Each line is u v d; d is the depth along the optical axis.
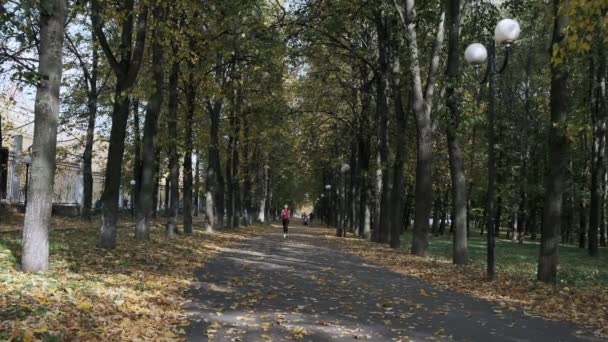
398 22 23.64
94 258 12.52
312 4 23.80
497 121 37.41
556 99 12.98
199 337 7.11
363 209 37.19
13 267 9.82
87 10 14.04
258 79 28.36
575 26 8.49
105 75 25.75
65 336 6.23
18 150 30.03
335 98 35.50
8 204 27.39
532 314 9.62
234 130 33.78
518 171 38.41
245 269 14.70
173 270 12.98
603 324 8.90
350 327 8.07
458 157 18.00
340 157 40.72
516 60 34.66
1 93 17.56
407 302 10.45
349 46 26.80
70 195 34.91
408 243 29.91
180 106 25.53
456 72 17.95
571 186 33.38
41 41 9.72
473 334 7.95
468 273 15.38
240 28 22.22
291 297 10.52
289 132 38.69
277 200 78.31
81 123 29.67
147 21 16.27
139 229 18.33
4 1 8.74
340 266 16.67
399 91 24.69
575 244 42.22
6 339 5.61
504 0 19.81
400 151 24.95
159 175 36.50
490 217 13.84
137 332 6.96
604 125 27.50
